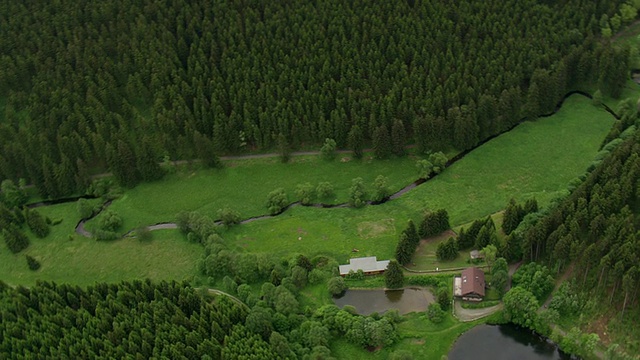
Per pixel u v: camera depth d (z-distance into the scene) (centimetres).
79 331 15800
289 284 17388
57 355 15100
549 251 16725
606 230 16400
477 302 16650
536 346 15775
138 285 16838
